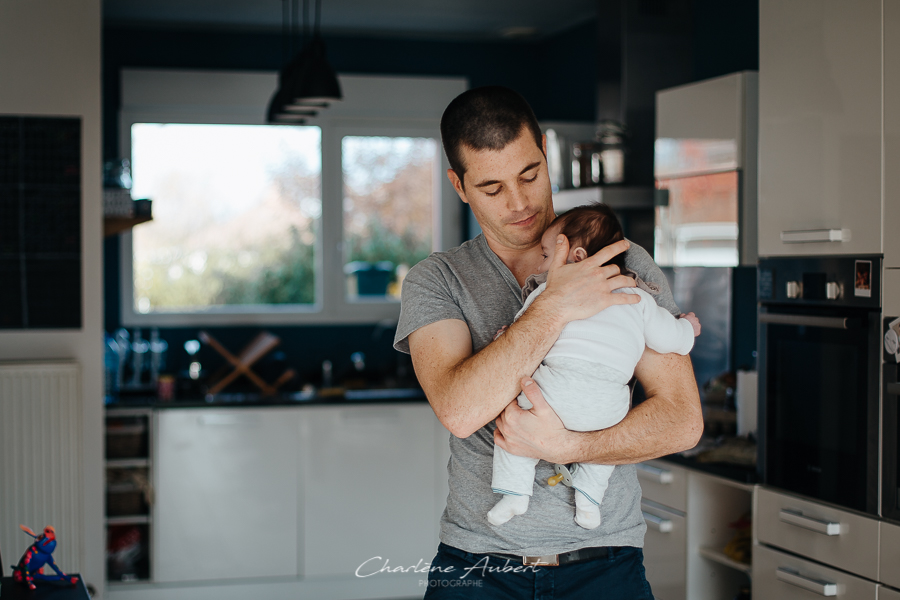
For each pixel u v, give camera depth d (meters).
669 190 3.37
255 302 5.00
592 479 1.48
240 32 4.90
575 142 4.16
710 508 3.04
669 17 3.88
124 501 4.12
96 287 3.61
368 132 5.09
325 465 4.25
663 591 3.16
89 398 3.61
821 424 2.52
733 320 3.60
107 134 4.77
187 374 4.62
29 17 3.52
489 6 4.50
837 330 2.46
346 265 5.09
